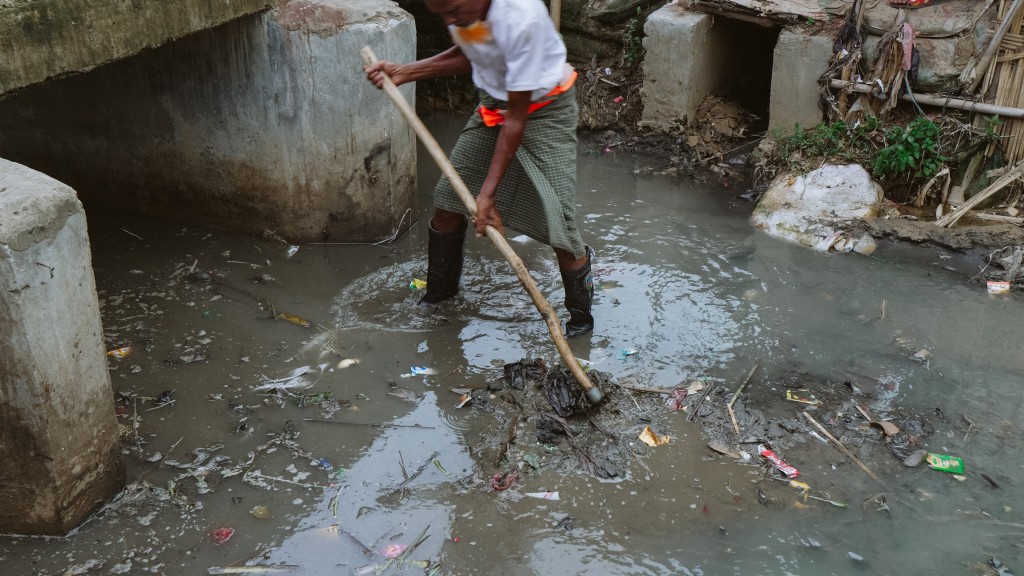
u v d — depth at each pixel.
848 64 4.82
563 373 3.21
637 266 4.16
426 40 6.40
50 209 2.28
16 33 2.95
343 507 2.71
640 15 5.79
